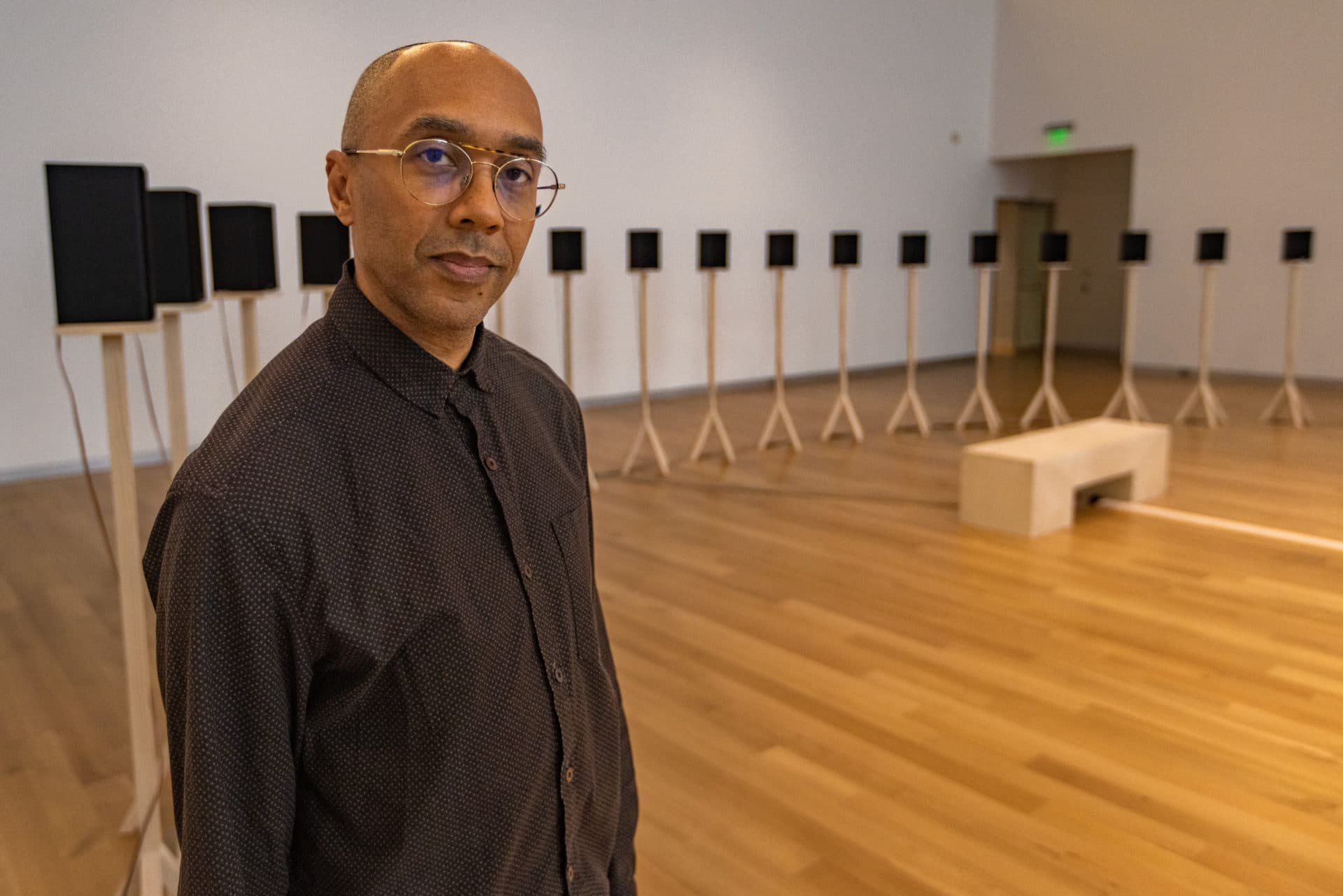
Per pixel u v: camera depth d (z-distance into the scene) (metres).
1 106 5.56
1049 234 6.85
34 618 3.69
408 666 0.82
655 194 8.38
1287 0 8.87
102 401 6.07
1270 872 2.12
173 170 6.14
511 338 7.72
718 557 4.32
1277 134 9.08
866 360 10.28
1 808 2.45
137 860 2.22
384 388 0.84
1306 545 4.40
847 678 3.11
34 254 5.75
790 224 9.36
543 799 0.92
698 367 8.93
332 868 0.85
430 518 0.83
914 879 2.12
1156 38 9.72
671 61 8.34
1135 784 2.48
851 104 9.68
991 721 2.82
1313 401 8.20
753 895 2.07
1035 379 9.74
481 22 7.26
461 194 0.82
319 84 6.62
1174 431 7.04
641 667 3.20
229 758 0.76
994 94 10.91
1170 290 9.96
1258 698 2.95
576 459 1.06
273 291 3.35
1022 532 4.56
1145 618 3.58
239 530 0.74
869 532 4.67
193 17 6.11
